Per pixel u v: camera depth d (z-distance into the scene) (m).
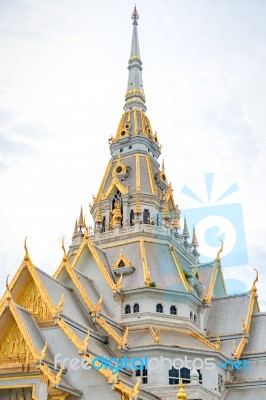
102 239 79.06
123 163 88.38
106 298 70.81
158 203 84.31
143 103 96.69
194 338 68.25
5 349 58.41
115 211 81.12
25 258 62.09
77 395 55.03
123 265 73.31
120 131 92.19
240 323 73.88
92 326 64.06
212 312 77.12
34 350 55.75
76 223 83.19
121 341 62.00
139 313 68.88
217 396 63.56
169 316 69.44
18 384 55.94
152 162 89.75
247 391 66.69
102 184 88.38
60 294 63.69
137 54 101.81
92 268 73.50
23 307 61.16
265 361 69.94
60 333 58.44
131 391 52.97
